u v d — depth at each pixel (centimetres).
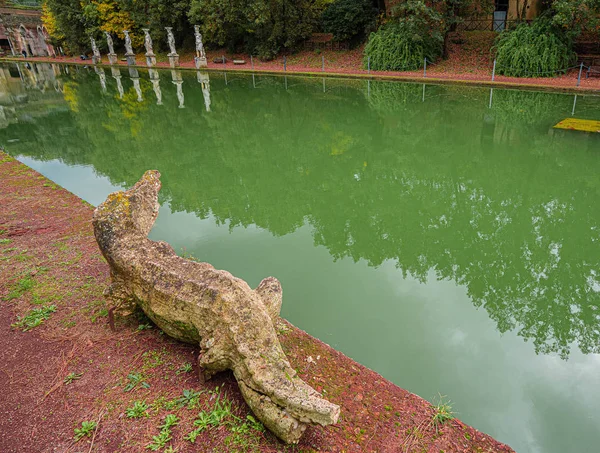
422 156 1101
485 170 984
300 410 261
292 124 1500
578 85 1611
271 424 271
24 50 5128
